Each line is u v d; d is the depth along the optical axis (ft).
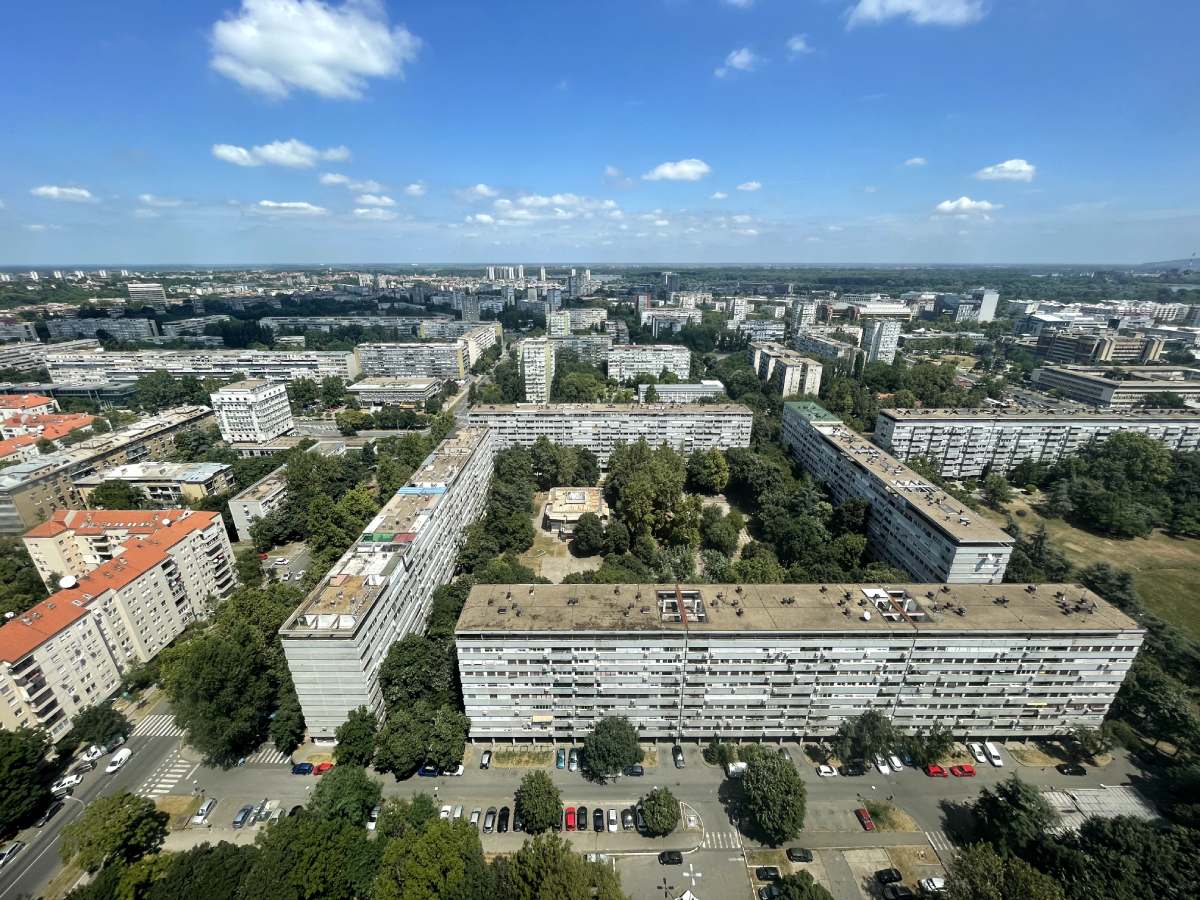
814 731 440.04
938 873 356.59
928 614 419.33
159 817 390.21
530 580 582.35
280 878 308.81
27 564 626.23
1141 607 539.29
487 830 380.99
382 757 409.49
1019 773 423.23
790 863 363.76
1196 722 410.31
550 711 433.48
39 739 393.91
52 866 358.23
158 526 602.03
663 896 345.92
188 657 430.20
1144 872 315.37
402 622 489.26
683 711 432.66
